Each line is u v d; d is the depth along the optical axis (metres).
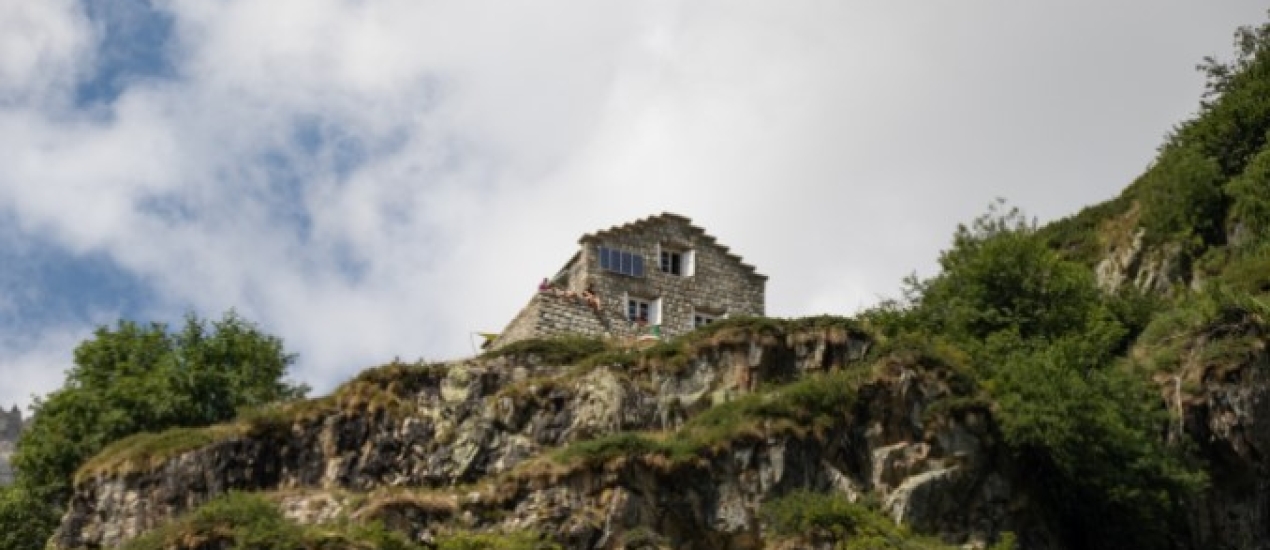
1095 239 84.12
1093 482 56.44
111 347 75.75
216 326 77.81
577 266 73.56
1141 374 62.66
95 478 60.66
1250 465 59.78
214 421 72.50
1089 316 67.69
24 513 68.94
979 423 57.06
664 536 53.16
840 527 52.59
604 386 59.62
